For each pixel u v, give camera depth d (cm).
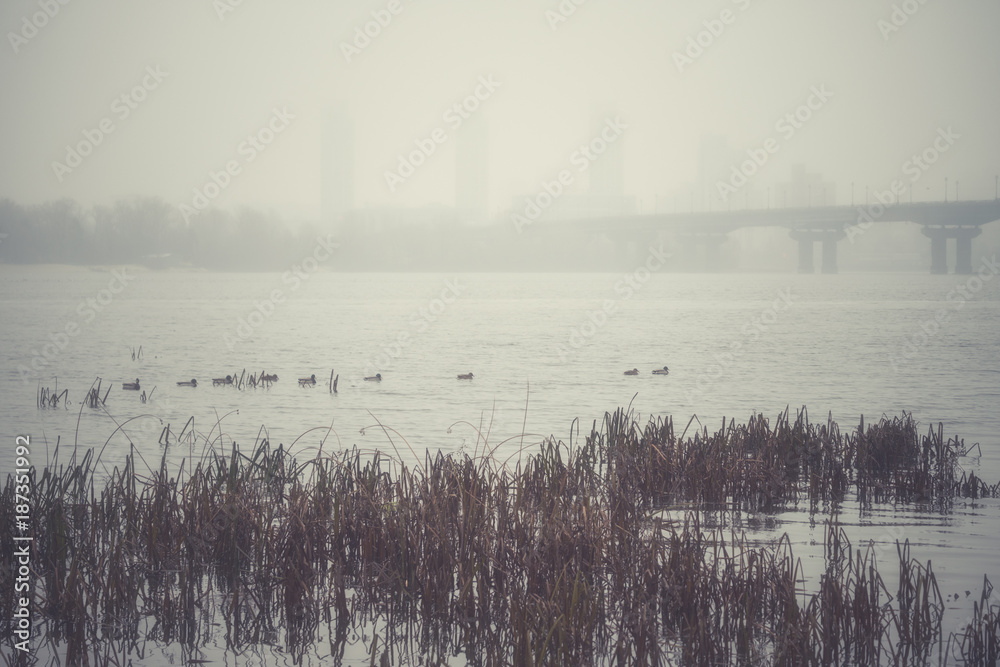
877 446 2094
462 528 1328
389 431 2650
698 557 1230
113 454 2212
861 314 9175
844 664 1061
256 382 3816
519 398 3425
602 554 1290
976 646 1045
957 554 1409
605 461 2097
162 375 4181
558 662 1026
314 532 1364
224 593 1282
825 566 1336
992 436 2572
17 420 2817
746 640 1065
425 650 1116
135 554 1357
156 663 1071
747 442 2181
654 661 1040
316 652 1107
